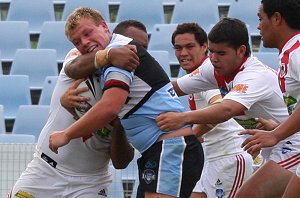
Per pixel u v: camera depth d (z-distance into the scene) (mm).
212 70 20422
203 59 22922
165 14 52688
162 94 17312
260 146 16766
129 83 16922
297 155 18422
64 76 18297
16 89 43969
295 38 17891
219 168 22703
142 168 17547
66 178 18500
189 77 21094
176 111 17359
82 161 18484
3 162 30344
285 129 16812
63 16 50375
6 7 52750
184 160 17250
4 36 48656
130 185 30281
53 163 18500
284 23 17969
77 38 17422
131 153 18844
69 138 16875
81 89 17625
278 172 18203
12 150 30391
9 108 43688
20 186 18703
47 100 42438
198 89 21125
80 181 18562
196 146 17531
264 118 19172
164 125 16969
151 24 50531
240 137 22734
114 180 30250
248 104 18359
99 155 18594
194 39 22797
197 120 17375
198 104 22406
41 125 40531
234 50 18953
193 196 23203
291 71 17766
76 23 17344
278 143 18578
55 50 46438
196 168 17406
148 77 17203
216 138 22672
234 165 22547
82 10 17547
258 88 18547
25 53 46281
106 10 50438
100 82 17562
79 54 18391
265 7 18125
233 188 22656
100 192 18922
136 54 16969
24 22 49156
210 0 50375
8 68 48531
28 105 42250
